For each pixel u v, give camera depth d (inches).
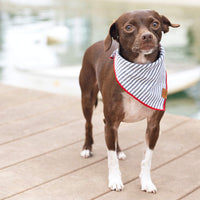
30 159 74.4
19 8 409.1
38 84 158.1
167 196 66.2
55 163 73.5
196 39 254.7
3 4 446.0
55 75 160.2
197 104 153.9
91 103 74.9
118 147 74.8
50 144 78.8
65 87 154.9
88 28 293.7
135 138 80.7
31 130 83.4
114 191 67.0
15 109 92.1
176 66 172.2
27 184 68.4
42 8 409.1
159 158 74.8
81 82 75.1
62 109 92.4
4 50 221.8
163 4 439.8
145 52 62.8
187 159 74.5
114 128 67.1
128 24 63.4
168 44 242.5
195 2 446.9
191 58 206.2
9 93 101.0
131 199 65.6
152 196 66.2
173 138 80.7
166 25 66.7
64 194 66.5
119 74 65.0
